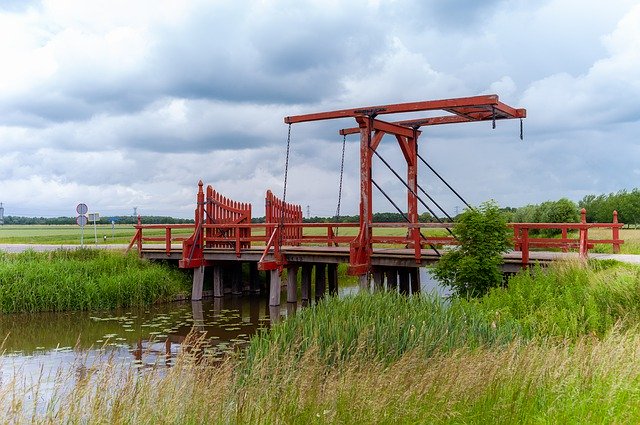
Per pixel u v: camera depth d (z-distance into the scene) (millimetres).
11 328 18469
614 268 15367
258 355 9523
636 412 6289
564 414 6176
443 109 19422
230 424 6012
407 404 6164
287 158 21969
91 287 22203
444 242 19844
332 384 6598
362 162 20844
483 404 6320
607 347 7734
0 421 5980
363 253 20859
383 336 9508
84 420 6070
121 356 14062
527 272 15977
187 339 7879
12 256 25594
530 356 7523
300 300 25172
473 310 11656
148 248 28312
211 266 27344
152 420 5891
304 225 22797
